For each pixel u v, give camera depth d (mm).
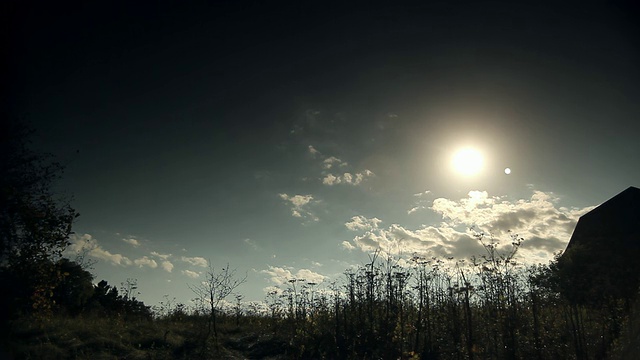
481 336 12344
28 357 11227
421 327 13125
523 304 12422
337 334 13180
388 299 13672
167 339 13758
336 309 13766
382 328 12969
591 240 13070
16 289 12562
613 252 12070
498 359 11273
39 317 13039
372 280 13953
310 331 13648
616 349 10516
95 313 17906
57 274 13297
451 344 12242
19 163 12578
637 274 11219
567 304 11727
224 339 14445
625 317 10805
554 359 10773
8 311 12539
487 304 12695
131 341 13398
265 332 14992
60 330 13375
